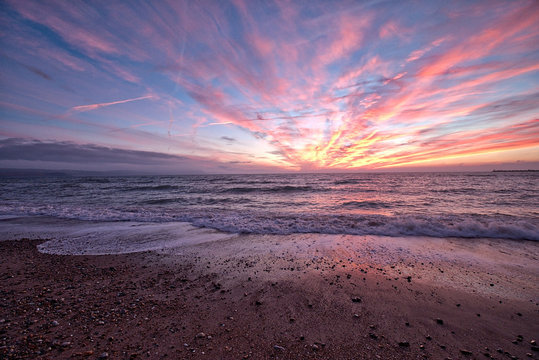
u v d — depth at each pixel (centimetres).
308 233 832
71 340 298
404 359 270
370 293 422
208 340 302
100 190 2839
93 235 815
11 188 3194
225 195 2234
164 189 2933
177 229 892
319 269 531
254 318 351
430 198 1798
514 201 1584
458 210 1268
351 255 618
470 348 288
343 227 887
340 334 313
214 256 621
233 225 933
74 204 1602
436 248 663
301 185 3406
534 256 595
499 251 635
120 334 313
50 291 435
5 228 914
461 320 343
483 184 3269
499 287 441
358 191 2445
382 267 540
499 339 303
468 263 557
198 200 1862
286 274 507
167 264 569
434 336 309
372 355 276
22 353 271
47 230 882
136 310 373
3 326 323
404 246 684
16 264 566
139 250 667
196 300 405
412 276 491
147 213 1195
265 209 1394
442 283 459
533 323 334
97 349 282
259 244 717
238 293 428
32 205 1499
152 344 294
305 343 296
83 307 380
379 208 1370
